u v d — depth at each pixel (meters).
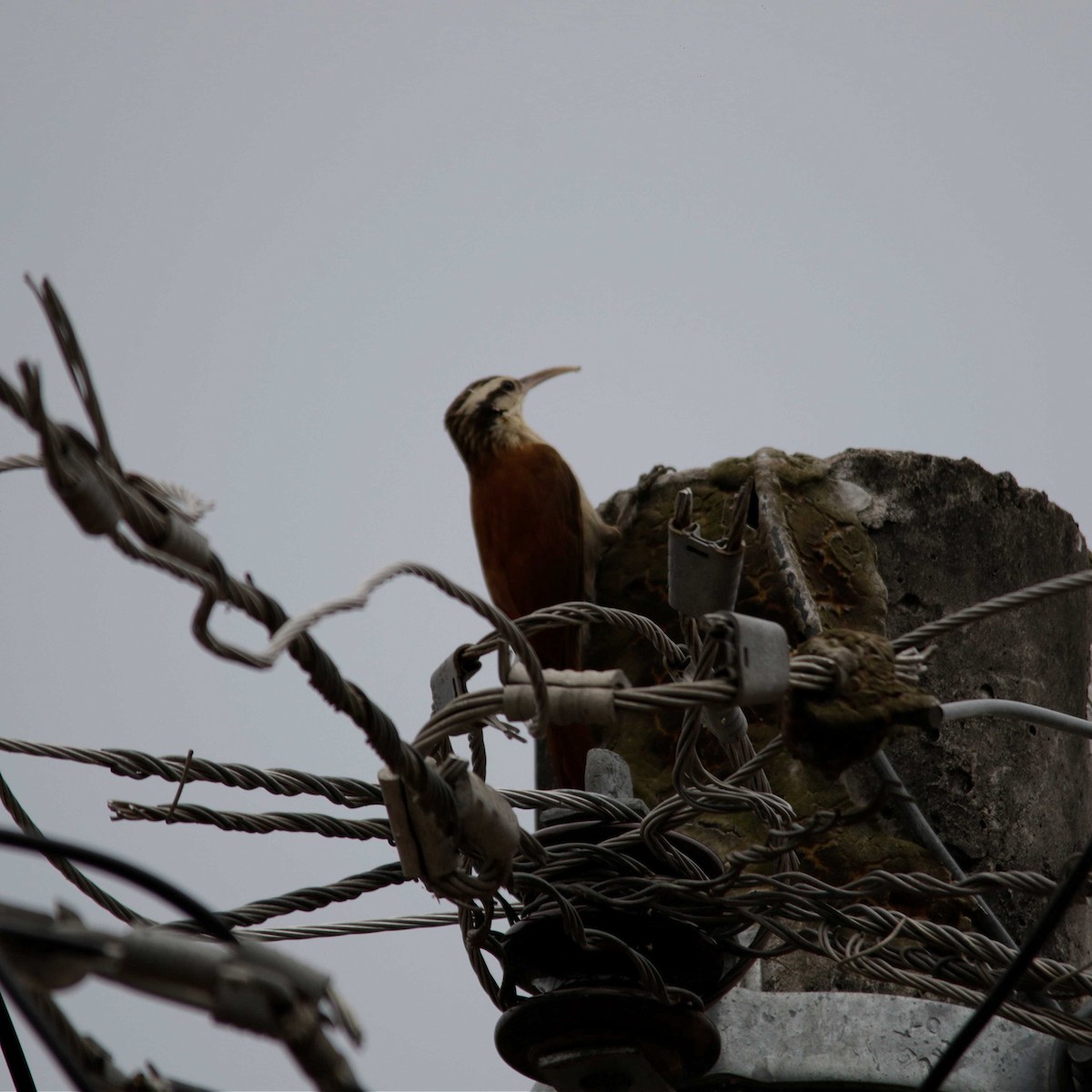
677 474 9.70
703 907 7.01
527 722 5.79
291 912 7.18
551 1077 7.10
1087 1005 7.08
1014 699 9.09
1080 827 9.24
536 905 6.94
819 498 9.20
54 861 7.70
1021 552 9.53
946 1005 7.72
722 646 6.15
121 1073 4.47
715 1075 7.59
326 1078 3.81
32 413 3.96
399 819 5.90
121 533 4.31
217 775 7.20
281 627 4.71
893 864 8.34
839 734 5.61
